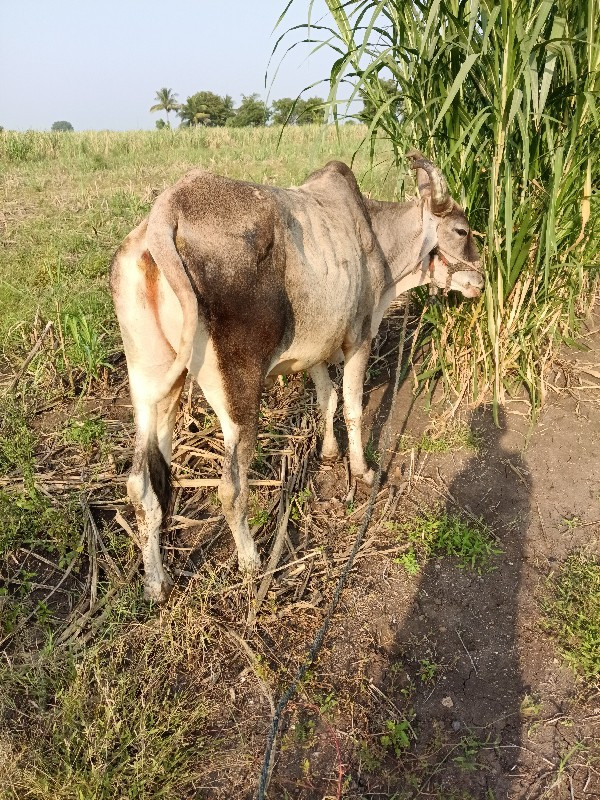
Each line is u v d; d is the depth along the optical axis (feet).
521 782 8.34
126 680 8.98
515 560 11.71
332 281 10.97
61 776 7.80
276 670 9.66
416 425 15.29
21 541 11.69
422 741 8.84
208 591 10.54
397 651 10.12
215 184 9.29
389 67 13.37
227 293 9.04
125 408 16.11
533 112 13.57
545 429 14.82
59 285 20.68
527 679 9.67
